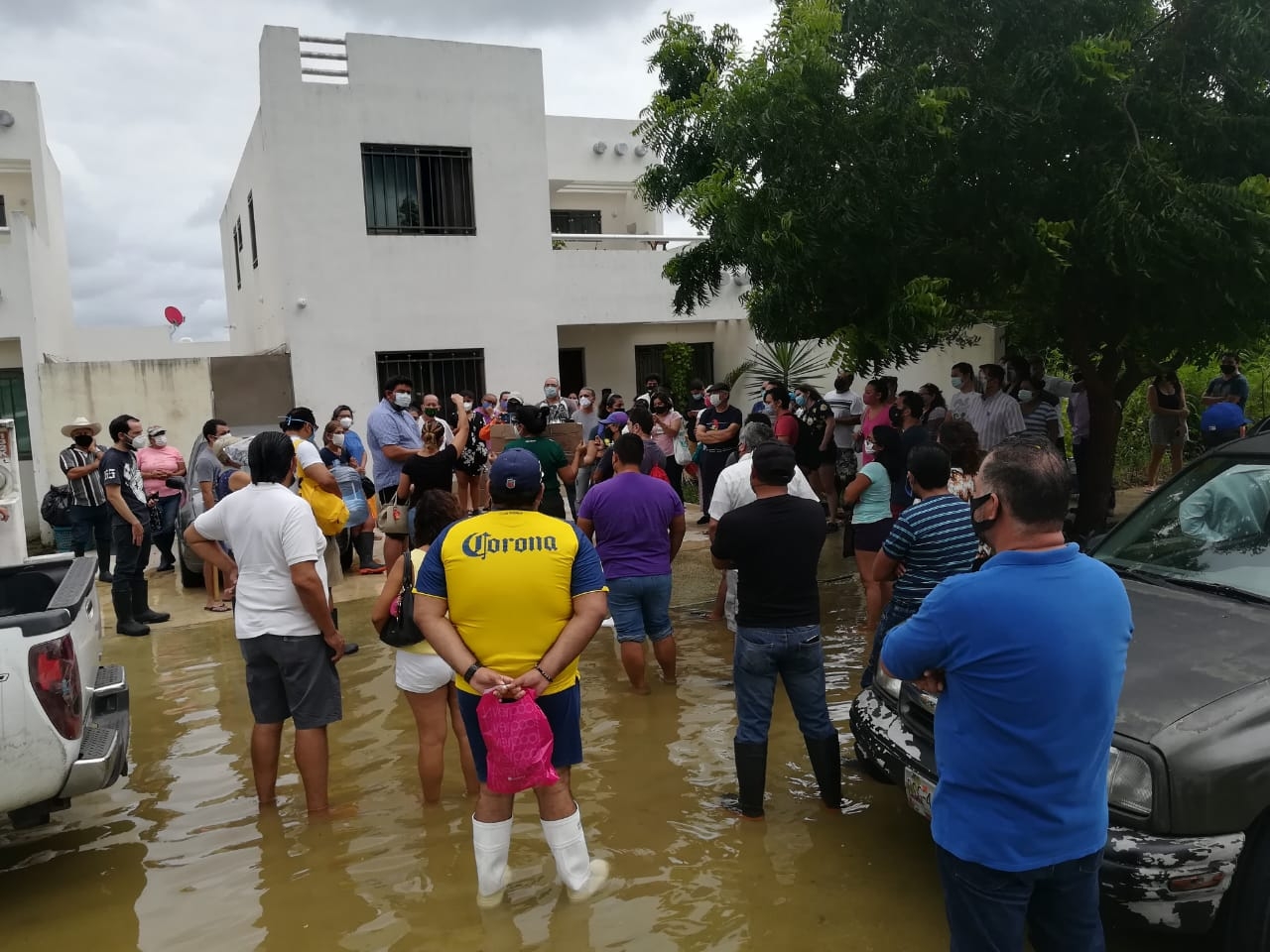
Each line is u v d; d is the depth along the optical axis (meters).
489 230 15.63
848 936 3.47
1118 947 3.34
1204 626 3.54
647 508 6.00
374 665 6.95
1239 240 6.67
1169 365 9.72
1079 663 2.26
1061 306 8.13
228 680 6.76
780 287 7.51
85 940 3.60
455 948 3.47
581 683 6.35
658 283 17.55
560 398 14.02
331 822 4.53
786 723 5.59
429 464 7.50
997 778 2.30
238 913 3.75
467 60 15.34
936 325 7.11
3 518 8.30
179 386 14.94
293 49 14.31
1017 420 9.20
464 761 4.78
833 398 12.42
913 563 4.55
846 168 7.13
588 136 20.28
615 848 4.17
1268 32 6.92
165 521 10.22
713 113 7.53
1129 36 7.42
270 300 16.48
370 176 14.92
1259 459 4.30
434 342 15.39
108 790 4.99
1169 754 2.91
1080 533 8.91
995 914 2.33
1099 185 7.04
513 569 3.57
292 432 7.48
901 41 7.65
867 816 4.42
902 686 3.93
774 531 4.23
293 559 4.38
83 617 4.40
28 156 16.92
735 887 3.82
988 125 7.14
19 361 15.50
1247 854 2.92
